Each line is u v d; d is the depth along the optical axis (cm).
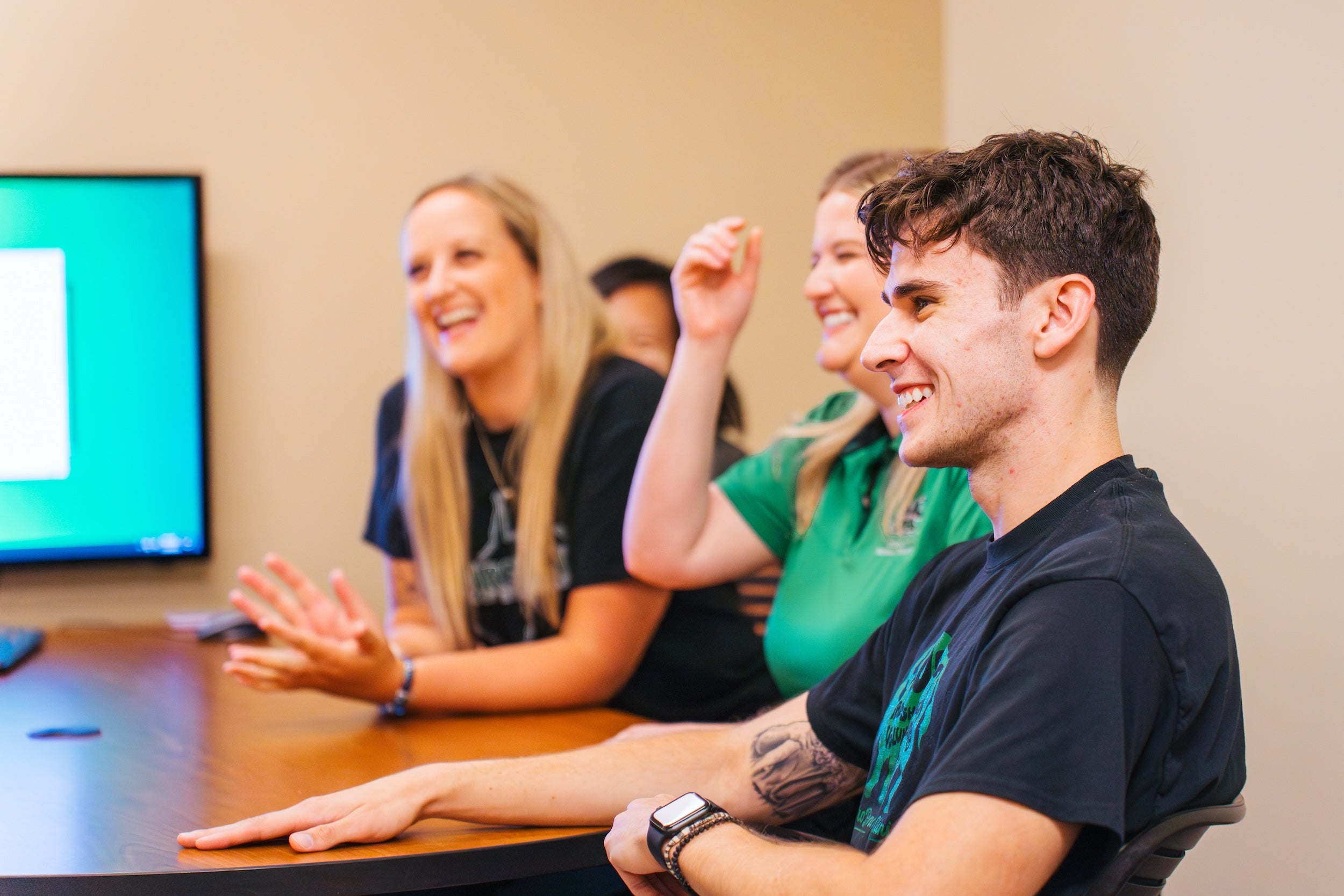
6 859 101
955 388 91
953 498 144
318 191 266
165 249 257
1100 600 79
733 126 279
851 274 156
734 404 275
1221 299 173
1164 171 183
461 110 270
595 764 116
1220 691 83
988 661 83
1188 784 82
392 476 255
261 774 131
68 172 254
